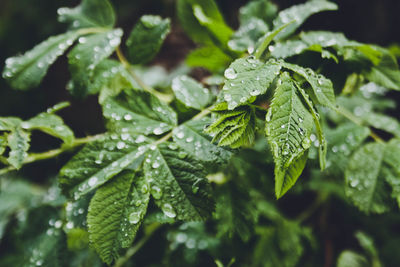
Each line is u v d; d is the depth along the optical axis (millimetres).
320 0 301
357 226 426
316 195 454
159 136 265
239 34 298
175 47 586
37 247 302
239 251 329
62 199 318
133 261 319
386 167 287
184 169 256
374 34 596
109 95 274
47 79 756
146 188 253
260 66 249
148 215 266
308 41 284
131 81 295
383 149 292
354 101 367
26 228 315
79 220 272
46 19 808
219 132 247
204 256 324
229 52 295
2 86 785
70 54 289
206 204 252
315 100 263
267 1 320
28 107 778
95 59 289
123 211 250
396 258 400
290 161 240
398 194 281
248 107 252
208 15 298
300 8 297
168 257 322
